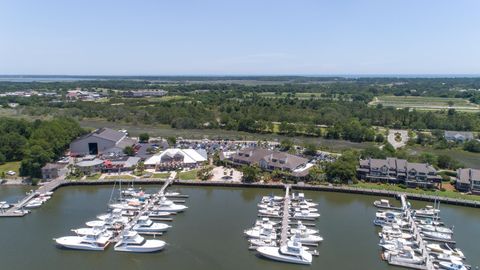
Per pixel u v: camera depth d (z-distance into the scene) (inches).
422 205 4303.6
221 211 4045.3
